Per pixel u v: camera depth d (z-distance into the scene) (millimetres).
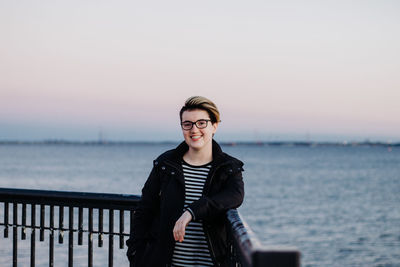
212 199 2158
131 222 3008
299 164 113000
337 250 20188
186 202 2328
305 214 32000
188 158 2436
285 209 34688
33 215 3328
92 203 3131
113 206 3064
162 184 2426
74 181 50219
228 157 2385
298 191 48312
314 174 75500
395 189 50625
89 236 3146
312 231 25156
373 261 17953
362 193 46562
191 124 2357
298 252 1107
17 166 82625
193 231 2309
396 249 20250
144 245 2475
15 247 3389
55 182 48125
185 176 2373
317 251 19922
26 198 3352
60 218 3229
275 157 174500
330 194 45625
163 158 2445
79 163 100250
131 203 2998
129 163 103562
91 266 3137
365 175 73188
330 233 24516
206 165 2375
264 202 39312
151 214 2512
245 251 1334
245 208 35438
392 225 27172
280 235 24016
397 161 135125
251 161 132375
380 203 38500
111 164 97125
